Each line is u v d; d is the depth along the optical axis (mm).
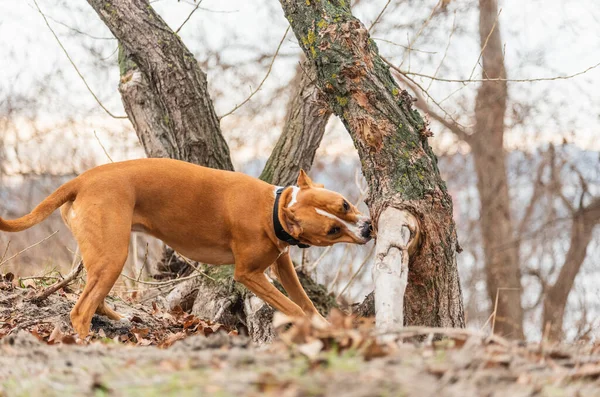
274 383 2814
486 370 3107
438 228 5844
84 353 3730
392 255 5246
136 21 8117
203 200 5789
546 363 3375
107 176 5543
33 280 7695
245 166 14812
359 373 2906
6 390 3119
